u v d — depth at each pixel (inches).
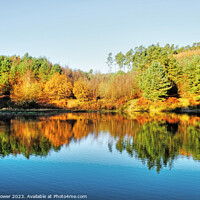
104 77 4817.9
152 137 951.0
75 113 2381.9
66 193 403.5
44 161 603.8
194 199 382.9
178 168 548.1
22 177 482.3
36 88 3164.4
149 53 4817.9
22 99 2950.3
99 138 933.8
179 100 2655.0
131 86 3334.2
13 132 1058.1
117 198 384.2
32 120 1596.9
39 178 476.4
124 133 1056.8
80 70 5339.6
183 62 3538.4
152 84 2554.1
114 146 786.8
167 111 2442.2
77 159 622.2
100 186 437.4
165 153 687.7
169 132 1074.7
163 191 416.8
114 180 470.0
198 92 2511.1
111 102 3075.8
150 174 507.2
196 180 471.5
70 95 3631.9
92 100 3408.0
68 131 1109.7
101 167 554.3
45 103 3011.8
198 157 642.2
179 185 444.1
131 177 486.3
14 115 1995.6
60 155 666.2
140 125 1343.5
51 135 992.9
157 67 2632.9
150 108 2598.4
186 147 764.6
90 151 714.2
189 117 1811.0
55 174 503.8
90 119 1705.2
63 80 3425.2
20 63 4301.2
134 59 5634.8
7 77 3560.5
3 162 593.9
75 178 478.0
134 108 2711.6
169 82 2559.1
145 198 385.1
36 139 900.0
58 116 1966.0
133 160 614.2
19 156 652.1
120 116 1984.5
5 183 450.0
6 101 2903.5
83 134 1029.2
